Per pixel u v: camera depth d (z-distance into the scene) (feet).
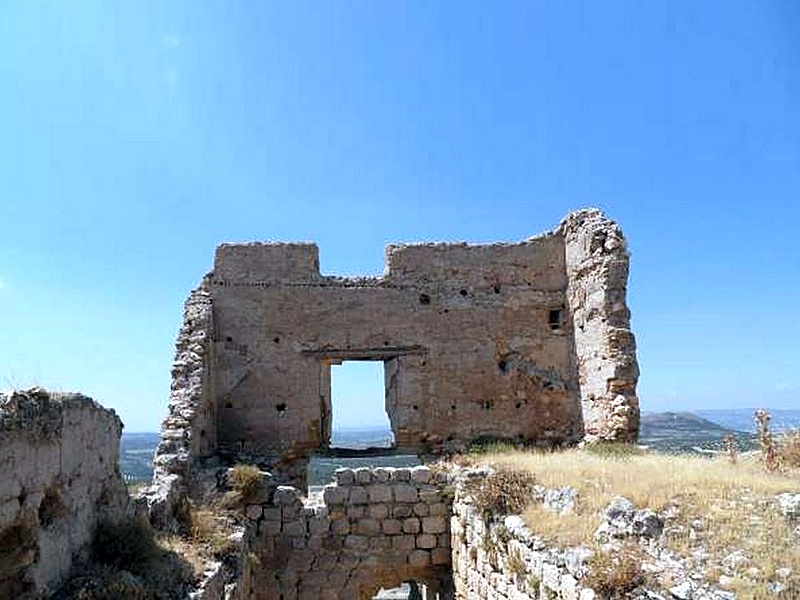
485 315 81.25
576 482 44.50
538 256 82.74
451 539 60.90
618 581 30.83
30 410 28.68
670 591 28.96
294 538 60.90
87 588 30.04
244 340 77.82
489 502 49.47
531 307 81.92
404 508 61.93
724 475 41.32
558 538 38.50
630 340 68.95
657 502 37.11
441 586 62.03
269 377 77.61
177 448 58.34
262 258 79.36
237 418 76.59
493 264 82.23
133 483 55.47
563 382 80.74
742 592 27.40
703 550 31.81
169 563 38.27
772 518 33.55
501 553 46.11
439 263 81.66
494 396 80.18
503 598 45.42
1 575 26.94
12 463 26.94
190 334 70.03
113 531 35.81
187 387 64.75
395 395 81.10
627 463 49.47
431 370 79.77
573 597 33.83
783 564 29.14
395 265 81.15
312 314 79.15
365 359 82.53
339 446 84.64
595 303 72.79
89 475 34.99
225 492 59.62
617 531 35.83
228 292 78.28
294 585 60.34
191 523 49.06
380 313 80.07
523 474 50.78
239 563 47.14
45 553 29.27
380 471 62.18
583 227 76.38
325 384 84.02
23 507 27.66
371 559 61.16
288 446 76.89
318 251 80.48
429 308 80.74
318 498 64.39
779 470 45.09
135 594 31.81
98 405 36.63
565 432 79.92
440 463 67.10
